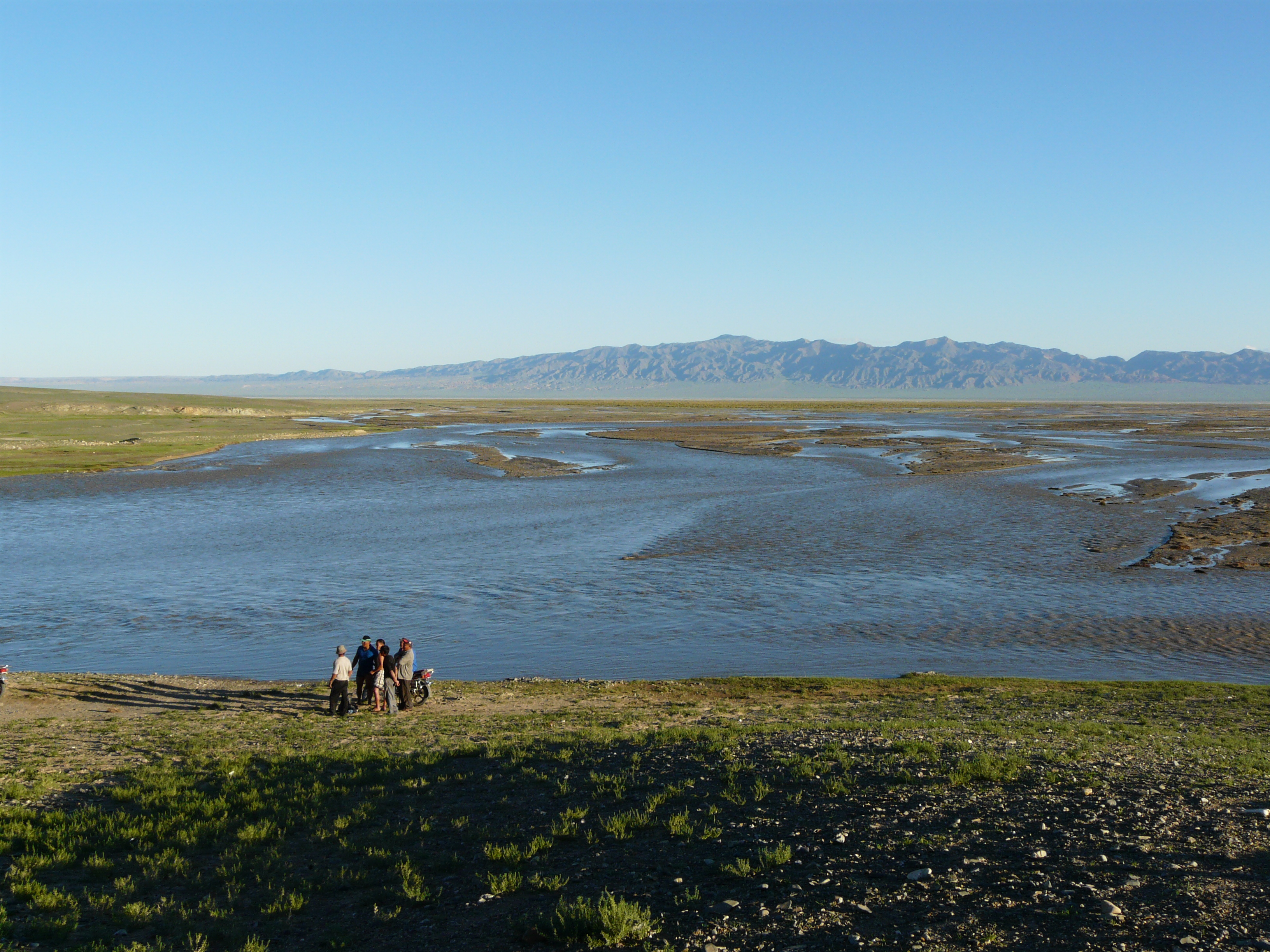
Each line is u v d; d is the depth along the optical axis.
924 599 39.28
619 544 52.09
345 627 35.47
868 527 56.88
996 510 62.81
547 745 19.23
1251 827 12.23
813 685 27.23
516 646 33.06
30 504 68.00
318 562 47.75
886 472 87.19
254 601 39.53
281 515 63.12
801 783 15.18
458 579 43.50
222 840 13.82
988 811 13.23
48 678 27.31
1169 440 129.88
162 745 20.20
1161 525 56.00
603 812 14.21
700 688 26.94
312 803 15.37
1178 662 30.81
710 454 107.44
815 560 47.19
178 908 11.09
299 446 122.38
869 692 26.28
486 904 10.84
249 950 9.76
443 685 27.62
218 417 197.12
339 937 10.07
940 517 60.22
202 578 44.03
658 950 9.30
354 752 19.06
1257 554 47.19
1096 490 73.06
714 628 35.28
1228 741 18.92
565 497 71.19
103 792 16.59
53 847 13.41
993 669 30.30
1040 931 9.25
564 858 12.29
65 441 115.38
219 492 75.19
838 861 11.45
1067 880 10.49
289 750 19.59
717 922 9.91
